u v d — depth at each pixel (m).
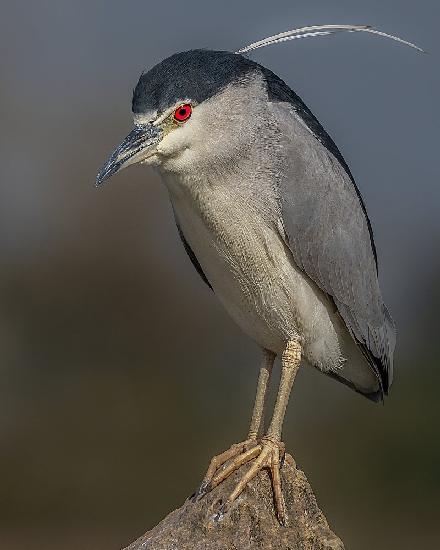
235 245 10.52
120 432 21.89
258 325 10.96
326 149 11.09
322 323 10.91
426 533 19.81
